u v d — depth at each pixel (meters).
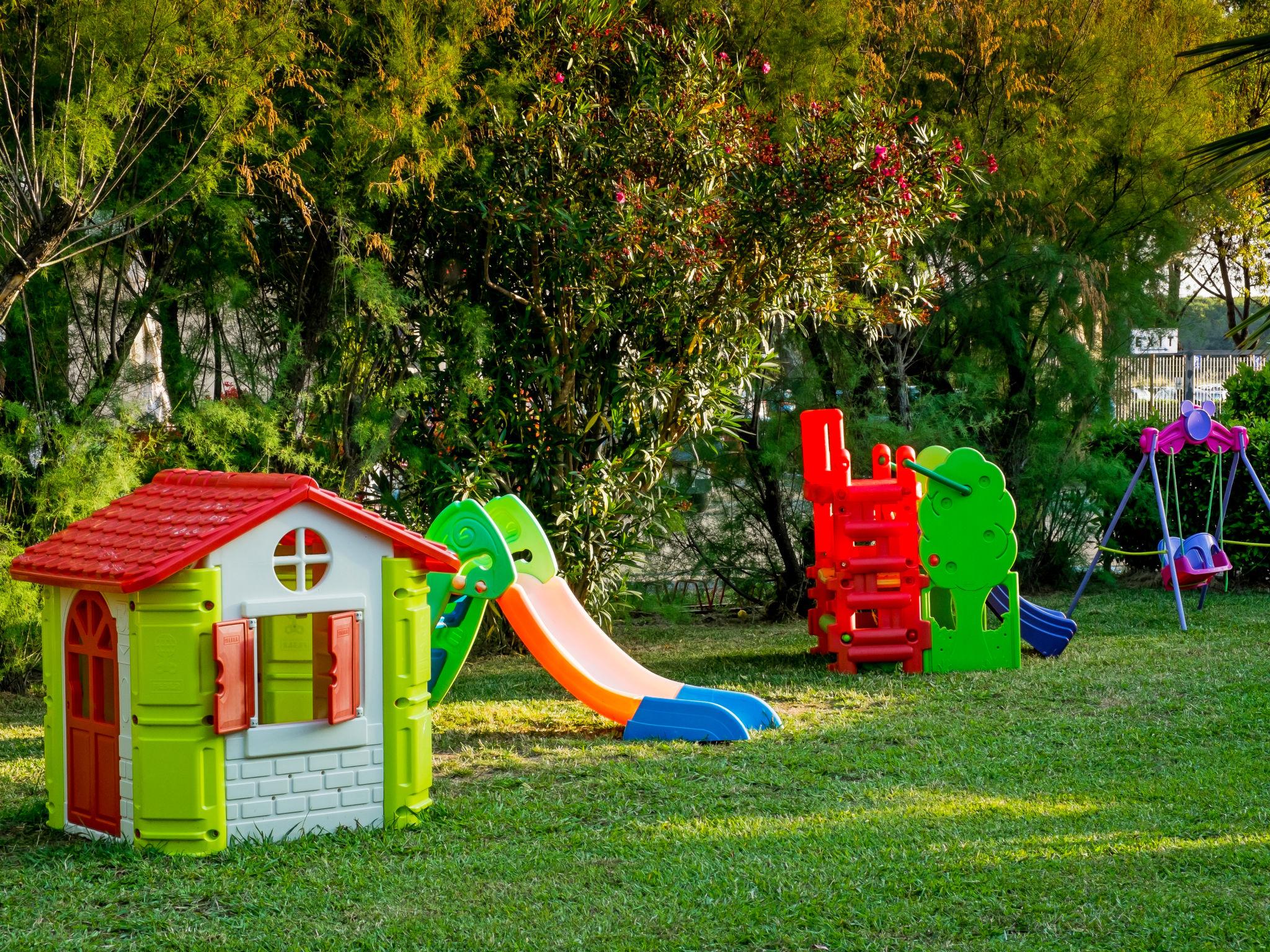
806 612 12.48
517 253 9.32
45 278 7.73
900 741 6.90
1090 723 7.18
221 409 8.02
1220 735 6.82
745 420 11.70
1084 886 4.40
